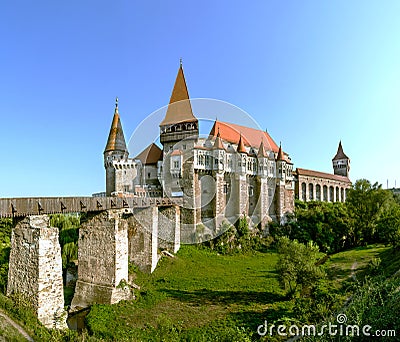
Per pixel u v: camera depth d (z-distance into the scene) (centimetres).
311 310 1978
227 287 2733
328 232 4891
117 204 2559
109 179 5628
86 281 2523
